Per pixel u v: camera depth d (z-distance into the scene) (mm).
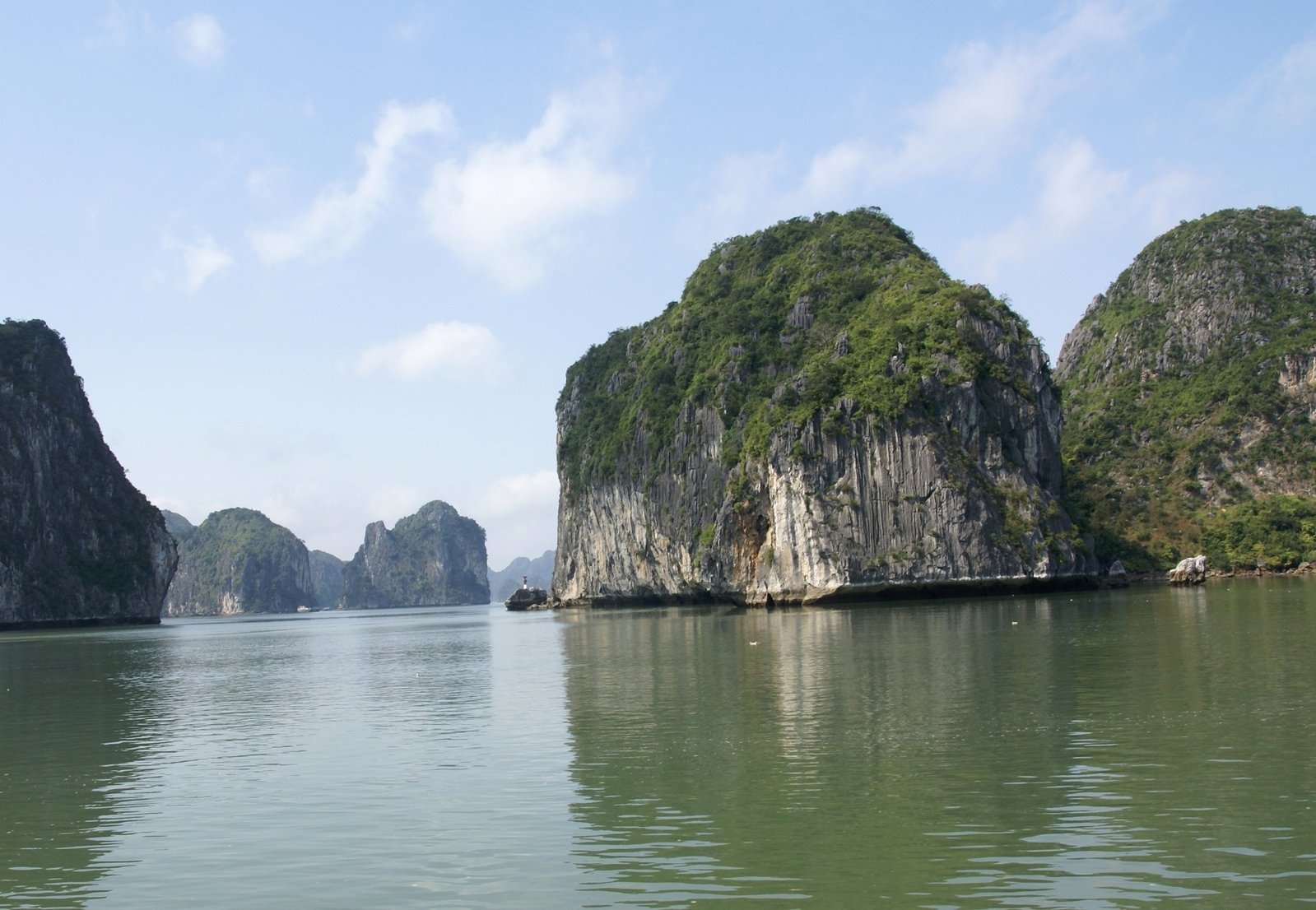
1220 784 24078
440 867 21156
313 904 19562
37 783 30844
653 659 60312
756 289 158375
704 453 146000
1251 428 167250
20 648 111625
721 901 18531
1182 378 190125
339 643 107125
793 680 45312
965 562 109875
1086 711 33625
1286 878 18406
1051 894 18125
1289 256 196250
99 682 63344
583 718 38188
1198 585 117938
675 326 171250
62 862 22688
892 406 113375
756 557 125250
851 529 112938
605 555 180125
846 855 20578
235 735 39000
